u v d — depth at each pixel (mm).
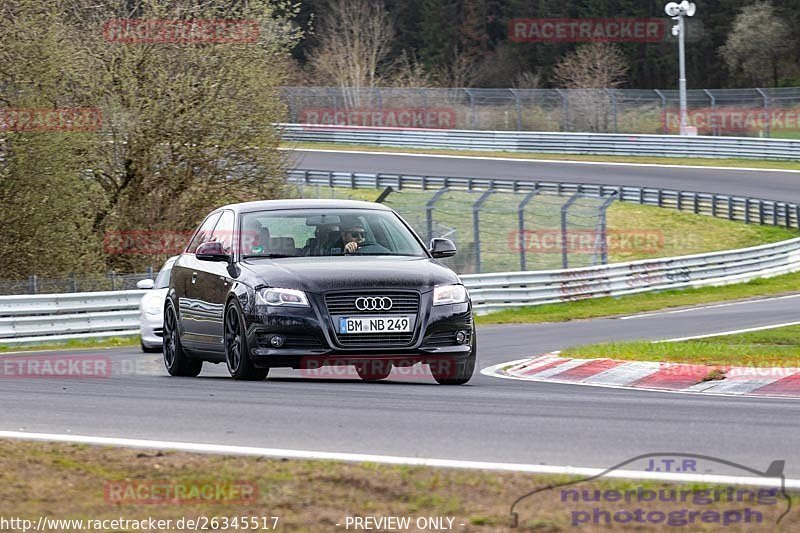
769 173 184375
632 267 112500
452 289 37062
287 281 36375
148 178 114250
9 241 100875
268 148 114312
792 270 134000
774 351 47406
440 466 21172
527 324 86688
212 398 32438
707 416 29219
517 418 28344
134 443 23750
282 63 116875
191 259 43281
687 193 161375
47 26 101250
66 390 35594
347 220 40312
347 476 20234
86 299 75188
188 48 111000
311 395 33125
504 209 153750
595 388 38906
